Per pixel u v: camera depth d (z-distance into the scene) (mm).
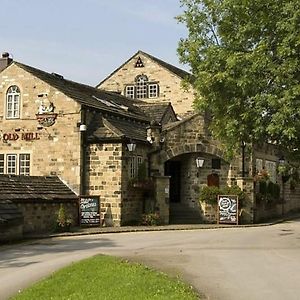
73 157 29344
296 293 10984
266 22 18625
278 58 18422
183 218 32406
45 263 15805
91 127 29922
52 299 10203
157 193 30281
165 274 12984
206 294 10836
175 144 31875
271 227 30125
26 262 16141
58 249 19359
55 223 26281
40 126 30281
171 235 24609
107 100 35344
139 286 10969
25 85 30844
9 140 30969
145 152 31219
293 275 13250
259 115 18750
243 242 21500
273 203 38250
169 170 33906
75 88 33031
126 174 29188
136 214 30156
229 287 11625
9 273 14117
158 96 45750
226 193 31812
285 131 17469
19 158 30703
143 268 13578
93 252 18250
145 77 46469
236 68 18578
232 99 19688
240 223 31750
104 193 28922
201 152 32375
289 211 43500
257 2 18750
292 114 17453
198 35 21453
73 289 11047
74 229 26844
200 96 22062
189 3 21828
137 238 23219
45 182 28172
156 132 31672
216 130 22562
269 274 13391
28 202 25344
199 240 22297
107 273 12641
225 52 19562
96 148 29219
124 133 29922
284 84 18094
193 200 33000
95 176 29156
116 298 9852
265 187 35750
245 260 16000
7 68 31297
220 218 31453
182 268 14336
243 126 19484
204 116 32281
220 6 20281
